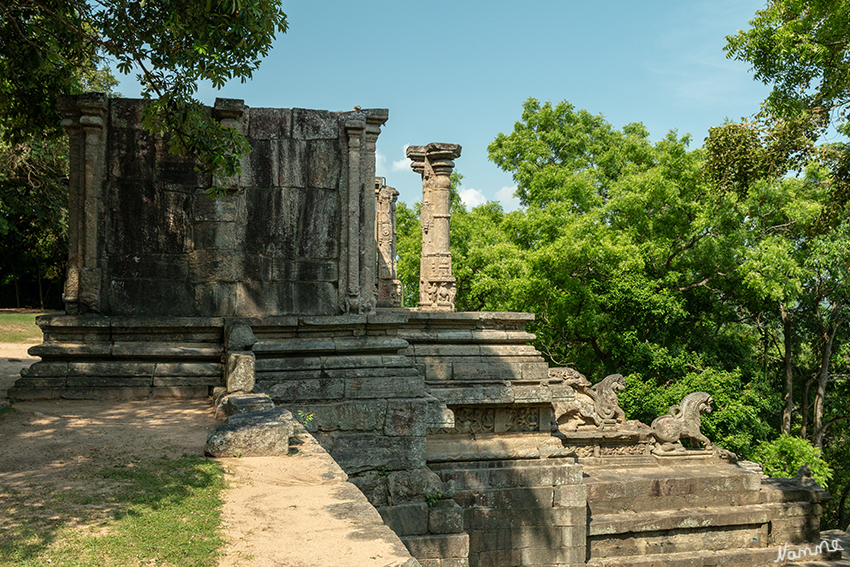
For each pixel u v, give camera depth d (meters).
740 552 12.48
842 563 13.07
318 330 8.54
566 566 9.91
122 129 8.53
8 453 4.85
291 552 3.02
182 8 7.61
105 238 8.46
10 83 9.92
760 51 14.12
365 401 7.46
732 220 21.09
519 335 10.77
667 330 23.27
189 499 3.76
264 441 4.90
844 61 12.58
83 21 8.73
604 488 12.20
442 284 12.80
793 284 19.81
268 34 7.93
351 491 4.06
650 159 25.91
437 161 12.88
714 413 19.72
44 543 2.97
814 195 21.94
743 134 12.54
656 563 11.80
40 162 22.67
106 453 4.89
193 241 8.64
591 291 22.30
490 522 9.73
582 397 13.55
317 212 8.95
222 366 8.15
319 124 8.98
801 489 13.38
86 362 8.09
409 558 2.96
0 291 34.44
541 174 26.19
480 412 10.19
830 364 26.36
